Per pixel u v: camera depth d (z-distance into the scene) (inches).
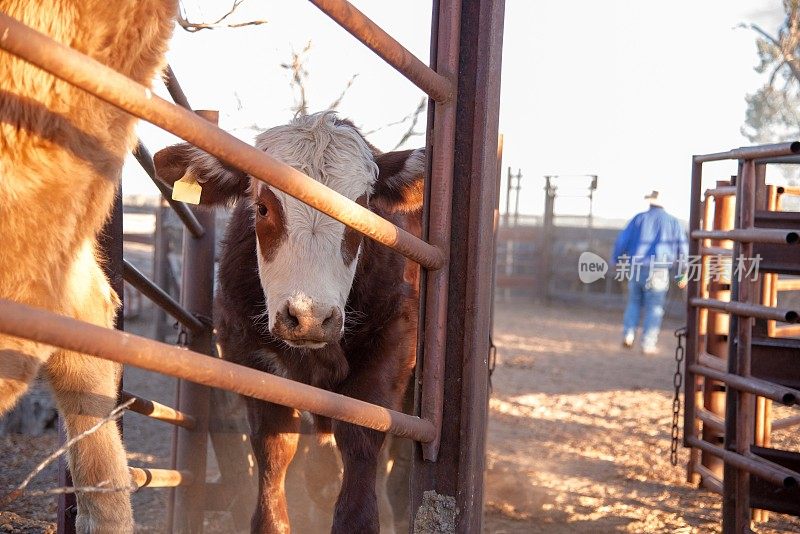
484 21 90.4
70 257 73.6
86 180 69.1
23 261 66.7
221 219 249.9
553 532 172.1
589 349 503.2
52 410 239.6
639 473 226.1
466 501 92.3
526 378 392.2
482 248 91.8
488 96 90.4
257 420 127.5
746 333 152.7
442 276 90.9
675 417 216.2
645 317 486.9
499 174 157.6
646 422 298.8
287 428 127.5
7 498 64.1
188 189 126.6
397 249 83.0
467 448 92.0
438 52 90.0
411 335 137.9
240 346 134.3
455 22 89.5
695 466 214.2
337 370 128.3
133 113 55.8
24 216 65.3
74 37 64.9
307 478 157.2
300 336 109.7
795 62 653.3
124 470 86.0
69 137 66.1
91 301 80.8
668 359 466.9
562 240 809.5
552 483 213.0
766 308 145.6
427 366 91.6
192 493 161.8
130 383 325.4
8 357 70.7
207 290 165.8
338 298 113.7
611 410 319.9
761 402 201.3
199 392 161.8
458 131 91.9
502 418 299.6
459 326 92.4
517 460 237.8
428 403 91.6
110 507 83.9
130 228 661.9
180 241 490.3
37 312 50.6
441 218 90.7
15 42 48.5
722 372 160.4
